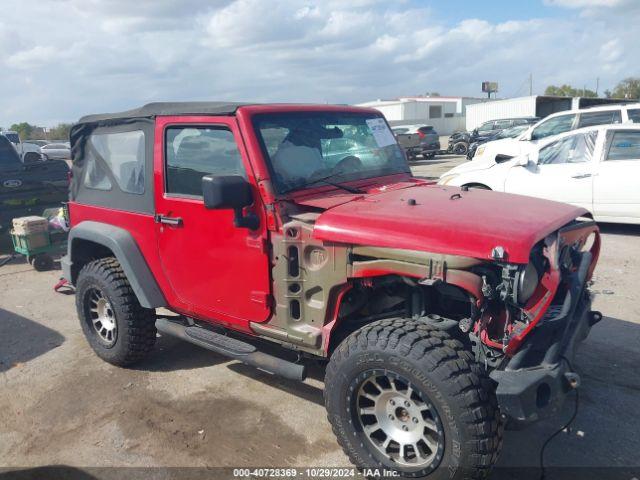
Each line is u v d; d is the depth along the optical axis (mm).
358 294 3295
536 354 2822
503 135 22094
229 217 3436
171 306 4117
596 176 8289
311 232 3084
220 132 3455
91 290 4566
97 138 4449
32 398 4184
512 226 2777
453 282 2689
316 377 4375
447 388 2611
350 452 3062
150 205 3980
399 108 44500
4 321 5867
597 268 6797
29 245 7641
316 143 3645
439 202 3277
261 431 3639
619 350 4539
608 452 3281
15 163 10180
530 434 3486
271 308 3375
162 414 3879
